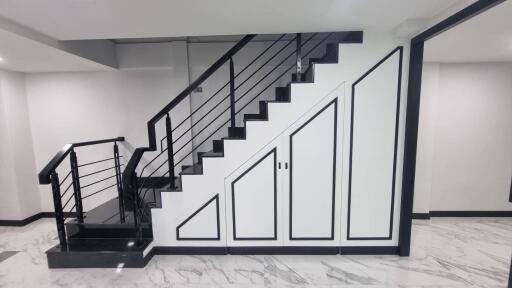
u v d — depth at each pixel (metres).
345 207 2.51
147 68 3.52
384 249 2.57
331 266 2.40
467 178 3.52
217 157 2.48
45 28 2.10
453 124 3.44
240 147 2.46
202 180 2.52
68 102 3.64
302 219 2.54
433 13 1.90
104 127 3.67
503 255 2.58
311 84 2.37
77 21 1.97
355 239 2.55
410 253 2.61
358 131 2.41
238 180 2.50
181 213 2.56
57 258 2.38
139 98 3.61
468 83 3.37
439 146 3.49
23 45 2.28
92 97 3.62
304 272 2.32
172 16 1.91
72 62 2.99
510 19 1.90
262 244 2.59
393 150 2.43
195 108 3.61
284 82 3.47
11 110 3.41
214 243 2.60
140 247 2.41
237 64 3.47
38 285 2.17
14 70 3.41
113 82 3.60
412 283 2.15
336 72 2.35
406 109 2.38
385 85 2.35
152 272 2.33
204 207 2.55
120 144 3.68
